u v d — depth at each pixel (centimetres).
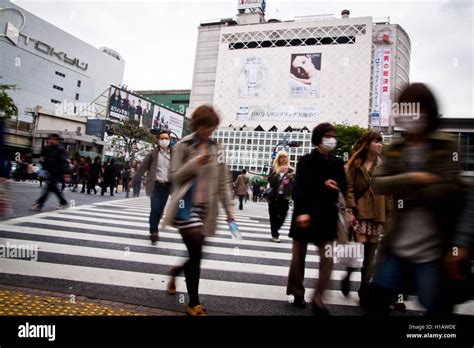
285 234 835
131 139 3709
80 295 296
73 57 8619
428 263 185
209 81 10188
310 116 9006
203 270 424
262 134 8262
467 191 174
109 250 473
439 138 187
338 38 9056
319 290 288
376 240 331
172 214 271
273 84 9438
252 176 5512
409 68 9625
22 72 7388
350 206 335
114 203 1188
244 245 622
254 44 9794
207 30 10488
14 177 1972
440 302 183
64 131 4462
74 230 591
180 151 287
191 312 270
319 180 303
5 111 2748
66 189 1772
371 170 347
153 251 493
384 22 9250
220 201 301
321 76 9050
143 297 306
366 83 8681
